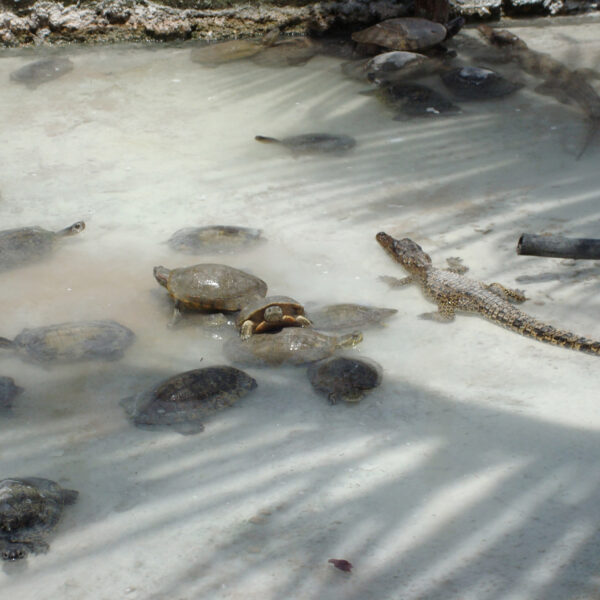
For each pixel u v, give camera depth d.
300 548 4.25
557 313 4.78
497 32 6.65
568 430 4.45
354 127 5.78
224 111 5.91
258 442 4.46
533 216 5.16
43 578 4.21
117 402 4.56
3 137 5.71
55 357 4.65
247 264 4.99
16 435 4.48
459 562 4.22
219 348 4.71
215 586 4.20
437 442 4.45
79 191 5.36
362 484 4.36
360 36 6.42
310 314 4.77
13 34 6.92
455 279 4.84
